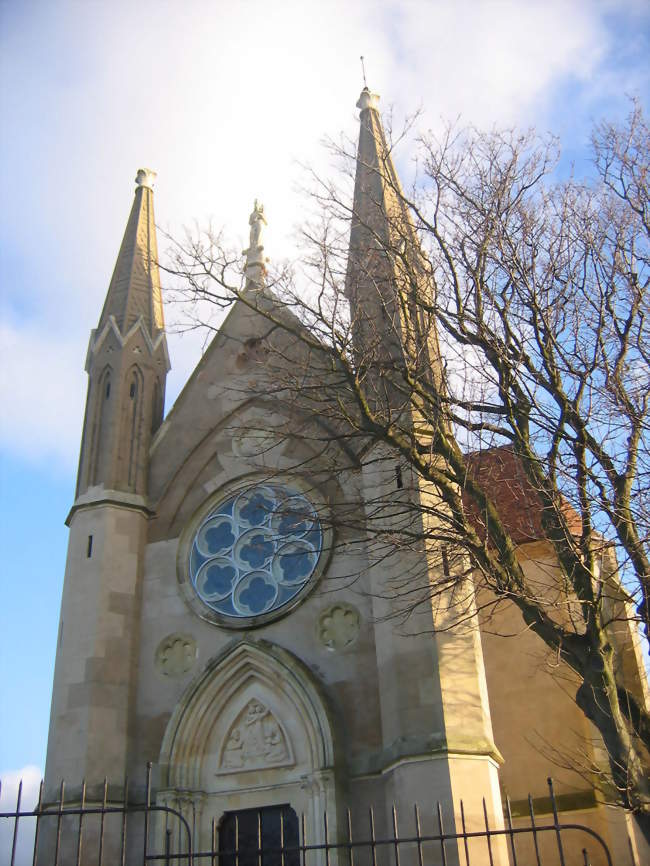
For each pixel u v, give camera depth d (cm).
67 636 2430
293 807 2125
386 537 1959
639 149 1944
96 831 2148
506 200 1978
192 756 2256
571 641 1493
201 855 1378
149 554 2612
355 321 2062
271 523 2519
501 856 1839
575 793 2311
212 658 2334
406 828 1886
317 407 2500
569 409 1661
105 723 2291
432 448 1780
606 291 1822
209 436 2741
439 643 2034
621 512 1514
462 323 1848
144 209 3331
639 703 1462
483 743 1950
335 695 2200
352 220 2238
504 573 1598
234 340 2750
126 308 3000
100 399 2841
